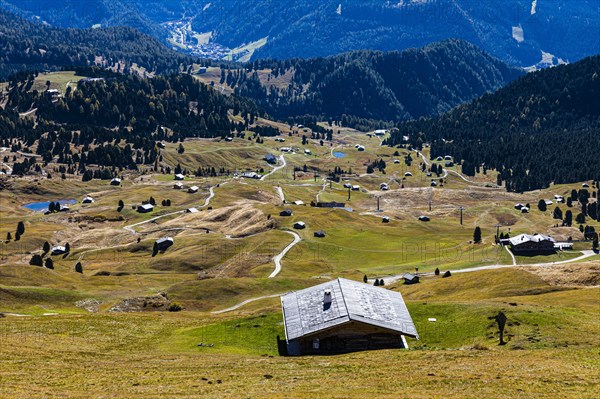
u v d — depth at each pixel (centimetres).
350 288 10319
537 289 14000
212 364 8012
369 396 6084
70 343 9588
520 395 5969
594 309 10750
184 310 15400
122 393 6450
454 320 9994
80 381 7019
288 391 6388
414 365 7494
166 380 7056
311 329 9106
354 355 8419
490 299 12512
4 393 6328
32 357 8312
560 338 8781
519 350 8275
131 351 9306
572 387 6184
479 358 7731
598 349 8062
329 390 6388
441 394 6069
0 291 15338
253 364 7962
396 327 9194
